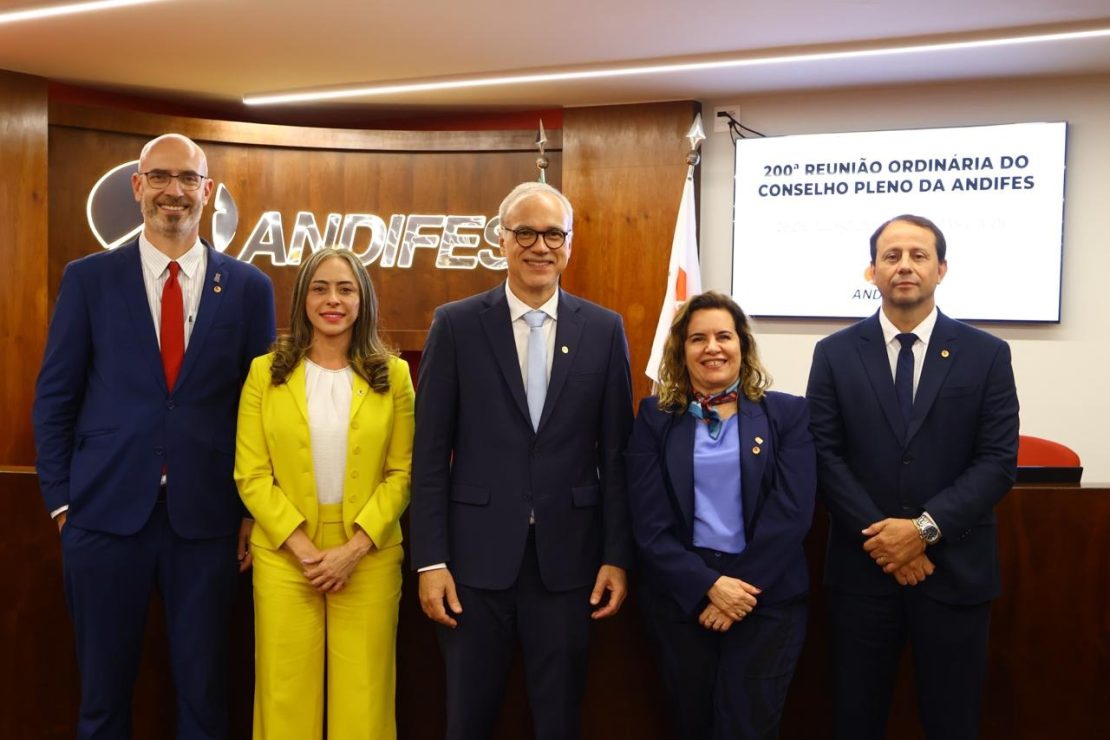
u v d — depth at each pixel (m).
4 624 2.70
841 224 5.48
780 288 5.59
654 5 4.16
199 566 2.41
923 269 2.35
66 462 2.39
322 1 4.16
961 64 4.93
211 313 2.47
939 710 2.30
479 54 4.93
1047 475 2.66
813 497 2.28
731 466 2.29
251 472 2.35
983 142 5.23
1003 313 5.25
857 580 2.34
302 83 5.60
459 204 6.14
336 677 2.33
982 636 2.29
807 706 2.60
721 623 2.20
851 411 2.39
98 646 2.35
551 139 6.00
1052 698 2.56
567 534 2.32
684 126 5.69
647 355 5.78
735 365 2.32
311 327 2.42
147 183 2.46
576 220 5.88
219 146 6.00
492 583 2.27
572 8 4.21
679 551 2.24
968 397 2.32
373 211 6.16
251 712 2.68
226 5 4.24
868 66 4.97
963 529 2.23
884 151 5.38
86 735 2.37
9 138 5.27
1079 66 4.95
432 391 2.36
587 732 2.64
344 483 2.35
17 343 5.30
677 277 5.30
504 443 2.32
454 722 2.29
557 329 2.38
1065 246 5.20
